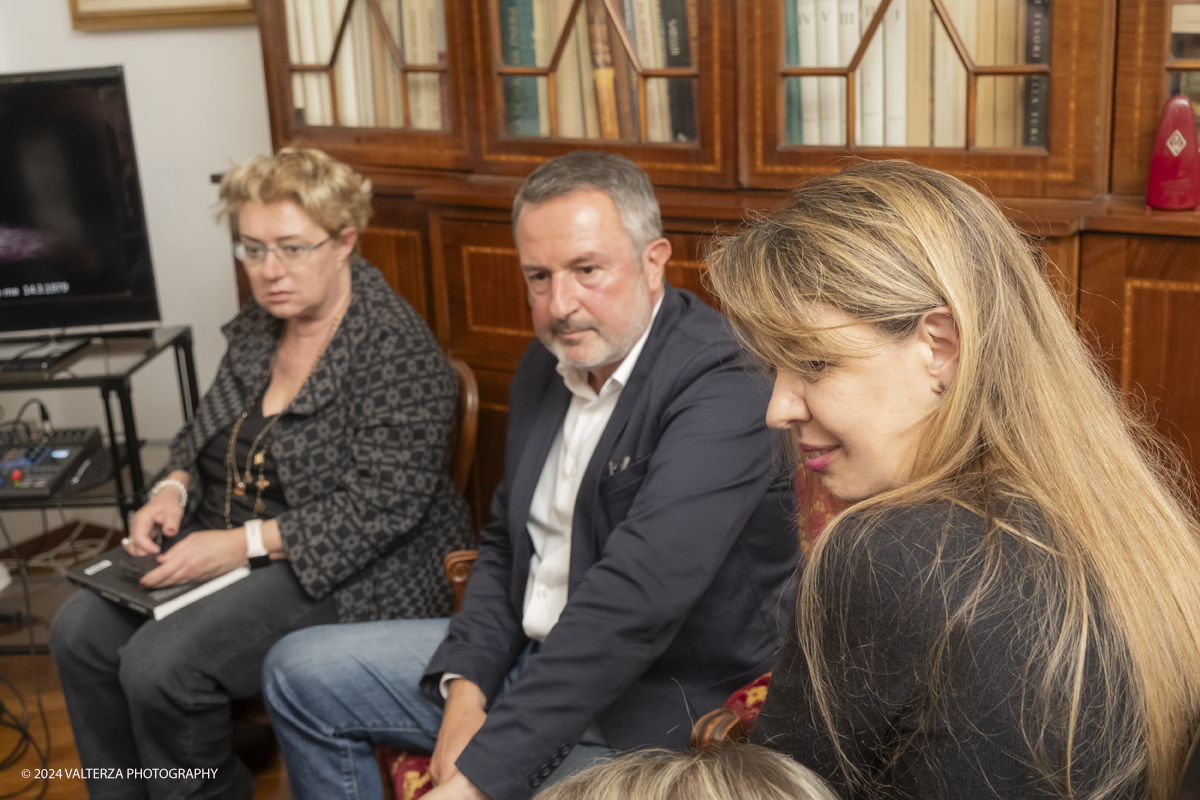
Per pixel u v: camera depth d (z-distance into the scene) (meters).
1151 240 1.57
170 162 3.04
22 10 3.02
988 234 0.78
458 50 2.20
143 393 3.23
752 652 1.46
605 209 1.47
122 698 1.95
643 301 1.51
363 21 2.34
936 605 0.70
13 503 2.42
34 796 2.14
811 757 0.79
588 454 1.57
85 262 2.53
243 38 2.88
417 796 1.53
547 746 1.29
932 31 1.70
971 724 0.69
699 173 1.97
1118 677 0.70
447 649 1.58
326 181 2.00
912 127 1.76
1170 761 0.72
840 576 0.74
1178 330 1.58
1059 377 0.79
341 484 1.95
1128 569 0.73
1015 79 1.66
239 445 2.09
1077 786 0.69
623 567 1.33
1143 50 1.59
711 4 1.87
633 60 1.98
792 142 1.88
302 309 2.01
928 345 0.77
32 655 2.46
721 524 1.36
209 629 1.83
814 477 1.24
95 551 3.26
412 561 2.01
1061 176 1.65
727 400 1.42
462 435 2.10
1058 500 0.75
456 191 2.16
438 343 2.33
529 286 1.55
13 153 2.45
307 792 1.62
